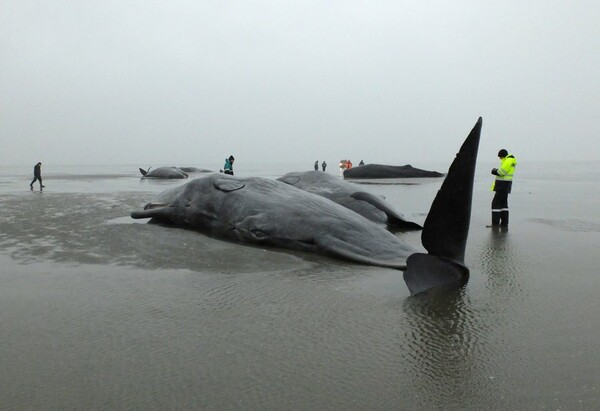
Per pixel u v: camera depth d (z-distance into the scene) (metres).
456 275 4.72
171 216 8.38
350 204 9.84
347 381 2.70
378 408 2.41
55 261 5.75
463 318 3.73
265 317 3.79
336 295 4.39
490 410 2.37
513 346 3.16
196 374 2.79
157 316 3.81
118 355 3.06
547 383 2.63
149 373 2.80
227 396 2.54
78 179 31.34
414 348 3.15
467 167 4.41
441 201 4.55
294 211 6.91
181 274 5.18
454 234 4.66
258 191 7.61
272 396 2.53
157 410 2.40
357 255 5.95
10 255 6.06
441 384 2.65
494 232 8.02
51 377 2.76
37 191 18.12
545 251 6.34
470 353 3.06
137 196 15.12
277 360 2.98
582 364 2.86
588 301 4.13
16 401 2.49
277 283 4.82
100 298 4.30
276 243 6.79
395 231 8.52
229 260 5.85
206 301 4.21
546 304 4.06
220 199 7.69
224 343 3.26
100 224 8.51
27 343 3.26
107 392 2.58
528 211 10.96
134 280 4.91
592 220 9.35
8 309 3.98
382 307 4.03
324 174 11.19
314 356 3.04
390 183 22.98
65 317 3.79
